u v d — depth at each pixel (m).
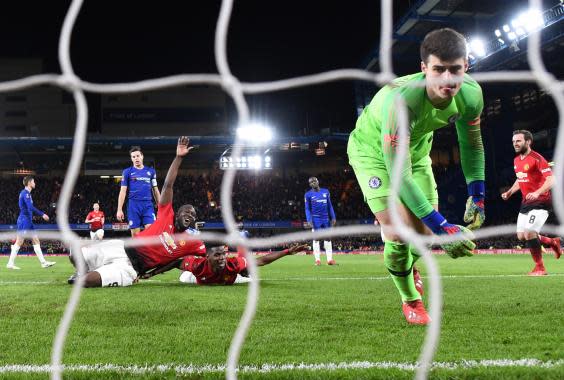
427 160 3.80
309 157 38.84
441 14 25.53
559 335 2.87
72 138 32.38
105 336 2.91
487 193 32.47
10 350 2.59
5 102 40.22
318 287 5.55
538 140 31.34
